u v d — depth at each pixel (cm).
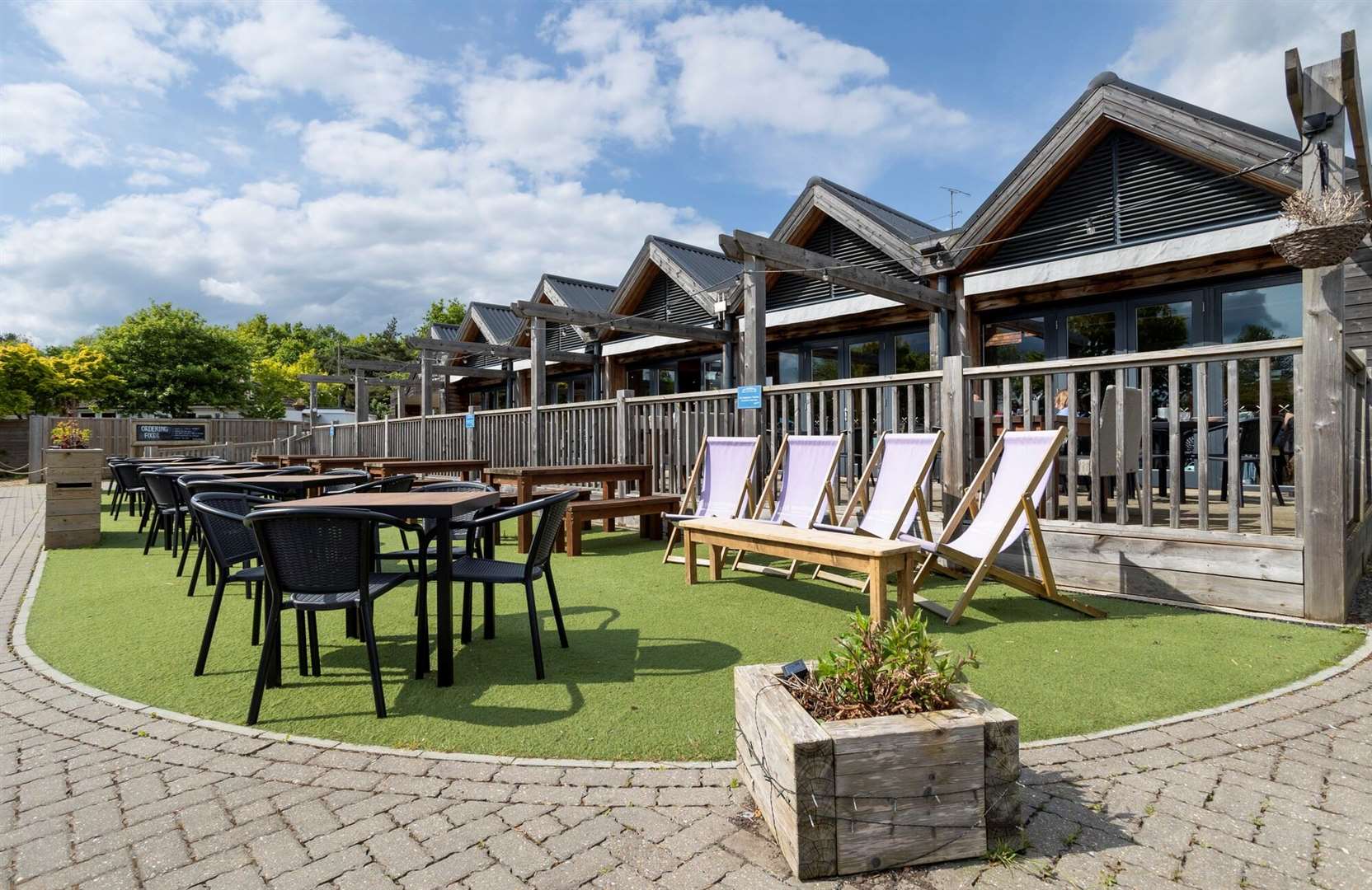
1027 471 417
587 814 202
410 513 305
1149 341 841
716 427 698
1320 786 211
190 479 516
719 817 200
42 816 205
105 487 1658
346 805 209
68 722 270
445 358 2039
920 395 1071
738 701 220
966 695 199
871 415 1120
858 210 1010
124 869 179
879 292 819
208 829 197
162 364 2658
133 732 260
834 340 1181
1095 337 884
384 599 460
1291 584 387
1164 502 680
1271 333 761
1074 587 462
